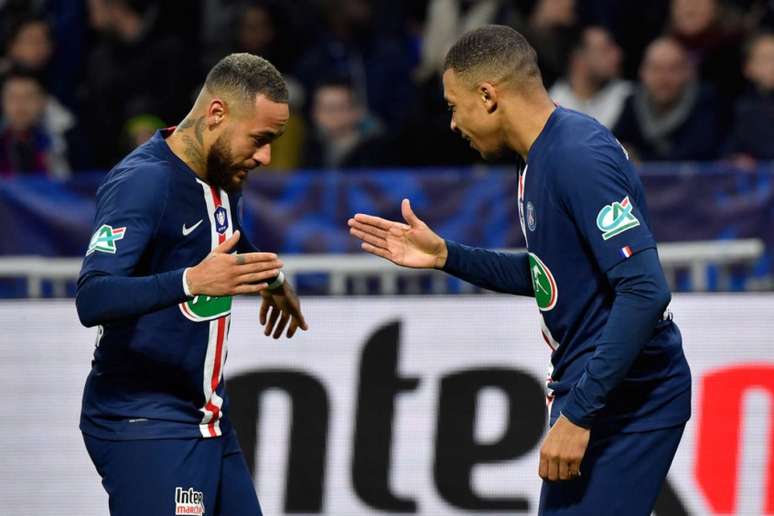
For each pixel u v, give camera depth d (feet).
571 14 91.30
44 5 101.45
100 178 74.54
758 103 83.61
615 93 86.74
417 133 87.66
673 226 71.67
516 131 42.65
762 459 65.16
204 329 45.16
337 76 88.22
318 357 67.56
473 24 94.27
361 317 67.77
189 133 44.19
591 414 40.40
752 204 71.15
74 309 68.44
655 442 42.75
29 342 68.28
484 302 67.46
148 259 43.73
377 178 73.05
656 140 84.99
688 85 84.53
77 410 67.82
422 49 99.45
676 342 43.34
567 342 43.14
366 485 66.49
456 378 67.10
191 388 45.42
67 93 100.22
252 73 43.65
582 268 42.04
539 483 65.92
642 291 39.58
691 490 65.05
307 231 73.20
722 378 65.92
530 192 42.47
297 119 92.32
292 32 99.66
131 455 44.55
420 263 46.98
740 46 91.76
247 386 67.36
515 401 66.74
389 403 67.05
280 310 51.47
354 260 72.54
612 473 42.60
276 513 66.39
